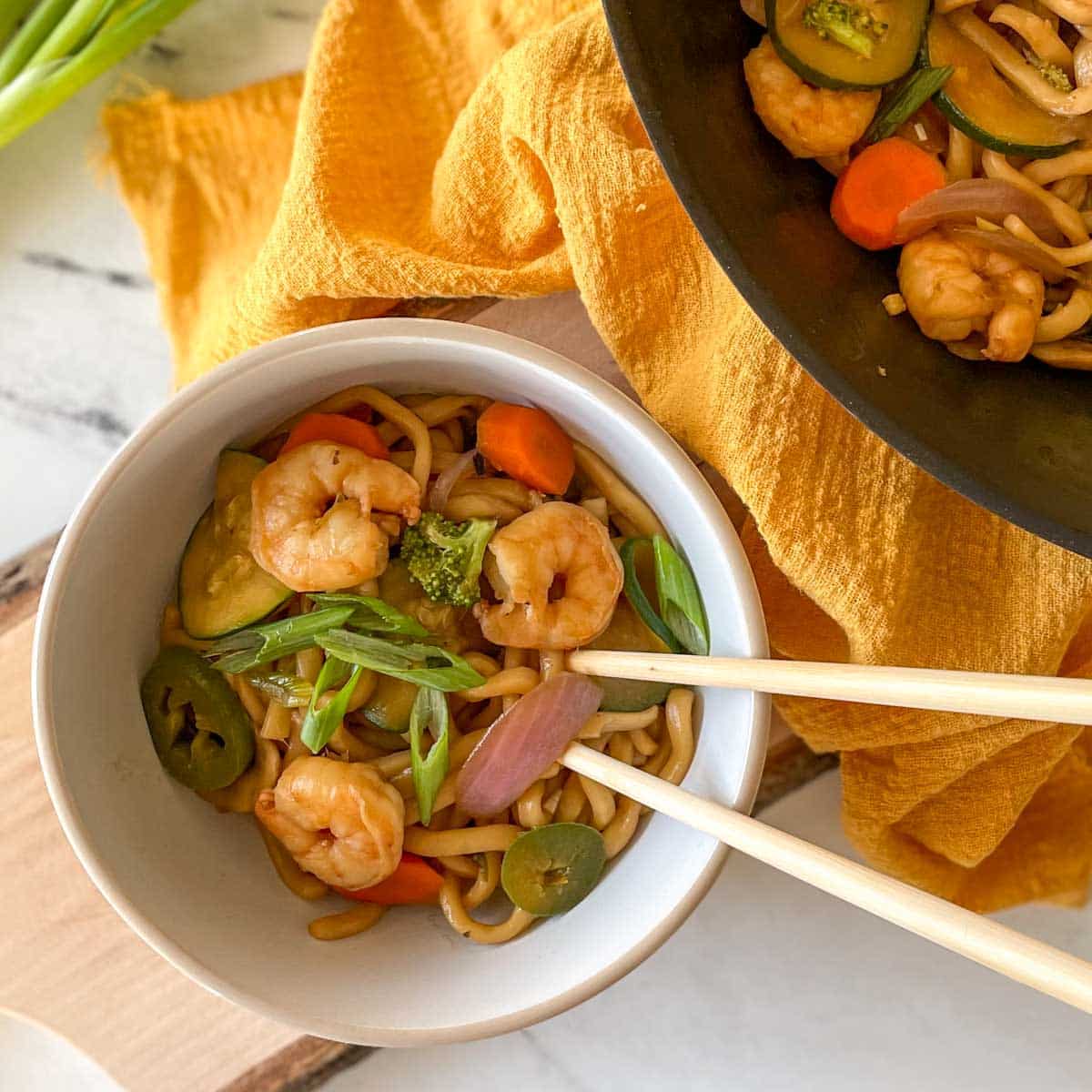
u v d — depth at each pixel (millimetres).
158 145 581
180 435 482
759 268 455
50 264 582
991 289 490
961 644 513
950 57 494
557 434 507
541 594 491
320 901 514
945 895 550
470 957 501
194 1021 529
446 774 506
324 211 515
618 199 496
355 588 500
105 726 491
